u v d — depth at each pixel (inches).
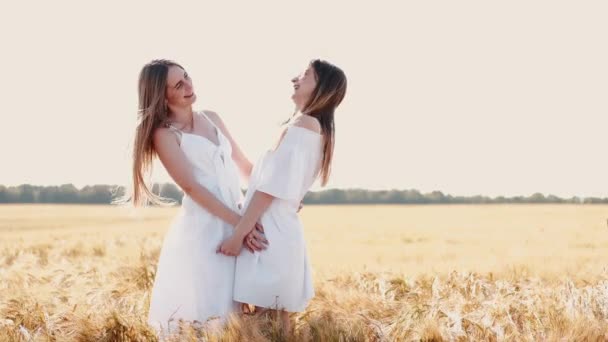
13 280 221.0
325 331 141.0
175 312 155.5
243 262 159.0
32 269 254.4
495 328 150.4
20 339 147.6
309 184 164.7
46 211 1680.6
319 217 1362.0
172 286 160.9
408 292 206.7
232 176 167.0
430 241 553.6
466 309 169.0
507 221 1087.6
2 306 170.6
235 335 138.2
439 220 1175.0
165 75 159.8
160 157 160.2
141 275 219.6
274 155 157.5
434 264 277.6
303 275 166.9
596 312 166.4
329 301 178.2
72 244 406.3
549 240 533.3
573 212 1487.5
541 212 1519.4
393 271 239.8
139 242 422.9
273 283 157.8
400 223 1039.0
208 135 168.6
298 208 166.2
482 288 205.3
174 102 163.2
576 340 144.7
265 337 141.3
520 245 468.1
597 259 320.8
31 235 599.8
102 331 147.2
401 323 152.9
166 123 160.2
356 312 162.2
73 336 146.9
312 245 498.3
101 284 217.0
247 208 157.8
